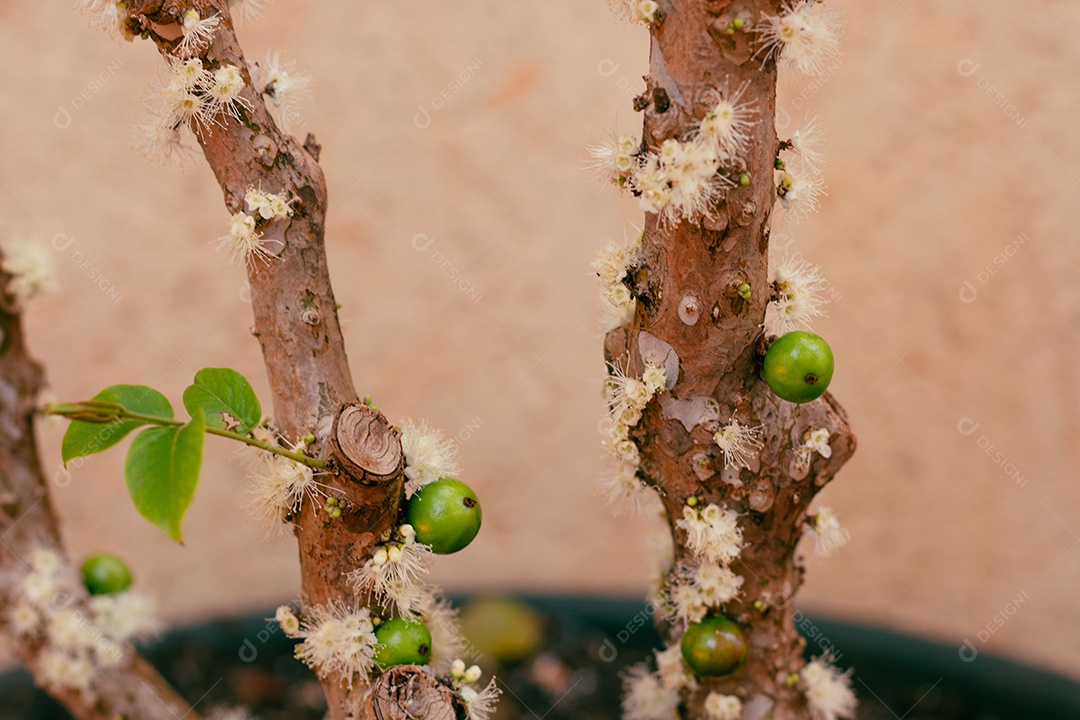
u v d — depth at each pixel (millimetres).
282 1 930
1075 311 867
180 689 841
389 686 506
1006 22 855
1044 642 909
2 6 904
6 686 836
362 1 944
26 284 622
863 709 782
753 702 573
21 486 635
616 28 931
